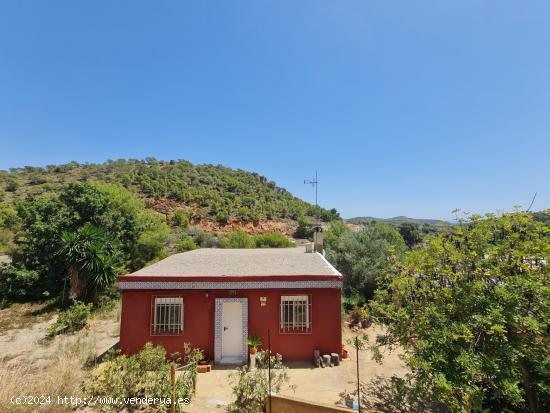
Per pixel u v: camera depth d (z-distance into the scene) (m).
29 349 12.21
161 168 90.69
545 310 6.00
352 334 13.94
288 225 67.00
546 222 7.04
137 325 10.84
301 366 10.57
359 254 19.19
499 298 6.33
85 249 18.34
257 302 11.05
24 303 19.08
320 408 6.20
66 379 8.50
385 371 10.34
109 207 25.69
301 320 11.09
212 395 8.60
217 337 10.78
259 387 7.78
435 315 6.52
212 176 90.94
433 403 8.15
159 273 11.52
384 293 8.49
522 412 6.70
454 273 7.16
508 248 6.65
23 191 57.69
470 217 7.99
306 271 11.81
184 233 44.34
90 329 14.59
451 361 6.06
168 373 8.05
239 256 15.72
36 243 20.59
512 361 5.79
